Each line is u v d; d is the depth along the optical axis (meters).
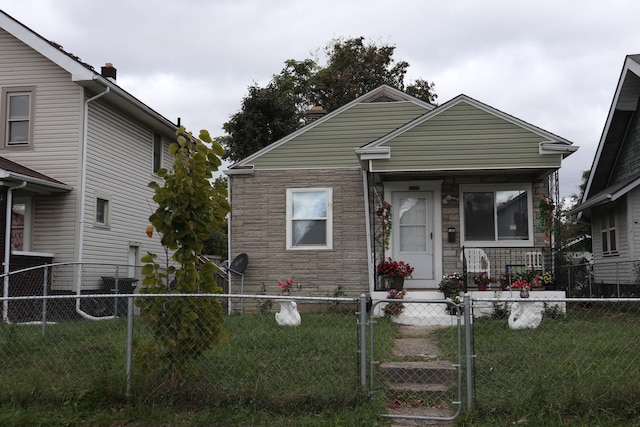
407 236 13.67
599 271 18.73
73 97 14.96
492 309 11.58
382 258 13.44
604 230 18.56
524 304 9.51
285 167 14.68
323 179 14.55
